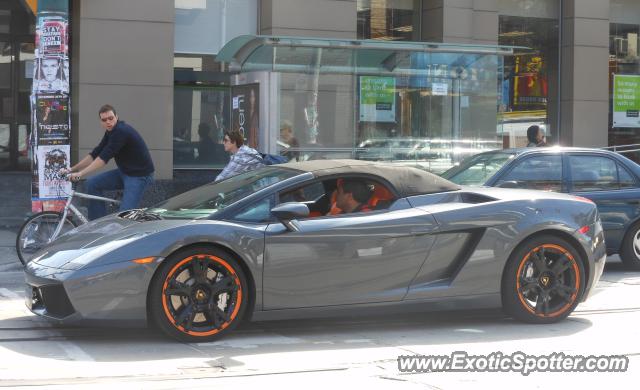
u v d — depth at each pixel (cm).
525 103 2542
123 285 855
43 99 1512
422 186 993
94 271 854
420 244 955
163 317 873
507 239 980
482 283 977
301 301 916
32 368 790
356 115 1972
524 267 994
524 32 2533
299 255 911
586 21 2555
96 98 1997
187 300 886
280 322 1011
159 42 2034
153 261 862
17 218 2020
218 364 811
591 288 1025
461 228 970
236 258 897
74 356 838
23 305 1109
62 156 1521
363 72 1969
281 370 791
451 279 972
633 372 791
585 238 1013
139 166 1386
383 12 2358
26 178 2525
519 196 1013
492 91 2072
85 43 1984
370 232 937
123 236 888
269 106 1859
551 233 1007
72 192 1370
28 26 2544
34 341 902
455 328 991
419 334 957
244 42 1864
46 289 886
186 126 2192
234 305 898
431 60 2012
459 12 2370
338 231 927
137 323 868
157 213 962
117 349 866
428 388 729
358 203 961
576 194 1398
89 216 1391
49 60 1512
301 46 1855
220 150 2219
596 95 2573
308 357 842
